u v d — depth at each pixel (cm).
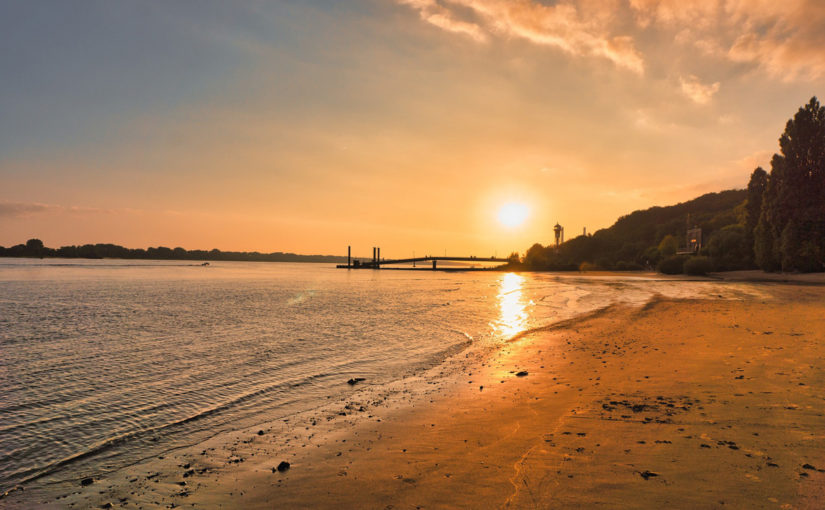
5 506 621
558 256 18200
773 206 6888
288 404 1105
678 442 658
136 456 797
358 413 998
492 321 2756
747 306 2808
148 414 1048
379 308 3647
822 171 6431
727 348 1425
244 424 959
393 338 2141
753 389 923
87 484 689
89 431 941
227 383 1327
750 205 8538
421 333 2294
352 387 1255
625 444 668
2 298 4547
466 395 1099
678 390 967
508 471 609
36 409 1097
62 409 1096
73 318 3006
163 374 1445
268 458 752
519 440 736
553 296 4684
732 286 5022
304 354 1761
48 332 2394
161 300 4416
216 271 16350
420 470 646
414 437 808
